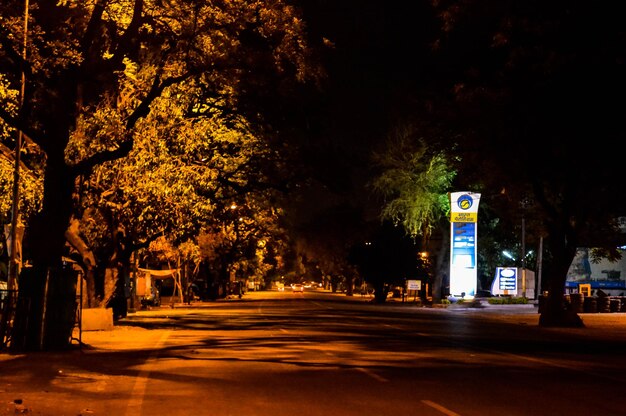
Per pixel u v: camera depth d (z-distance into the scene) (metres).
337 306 63.06
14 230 21.98
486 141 32.56
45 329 20.12
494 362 18.12
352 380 14.57
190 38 20.39
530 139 31.70
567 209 36.22
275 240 89.62
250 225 68.56
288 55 20.45
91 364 17.27
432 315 47.16
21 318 20.03
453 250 58.69
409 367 16.84
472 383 14.20
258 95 30.88
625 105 27.94
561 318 36.69
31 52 19.81
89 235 34.31
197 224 34.47
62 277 20.47
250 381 14.39
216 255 74.81
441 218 63.84
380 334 28.05
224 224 41.75
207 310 54.72
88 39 20.16
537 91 28.86
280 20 20.11
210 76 22.72
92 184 28.97
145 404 11.65
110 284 32.50
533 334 30.59
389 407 11.40
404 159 59.56
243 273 112.88
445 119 33.25
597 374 15.89
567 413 10.98
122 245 37.28
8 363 17.25
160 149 27.44
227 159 33.66
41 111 21.09
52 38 21.16
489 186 38.28
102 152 20.97
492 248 76.75
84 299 31.69
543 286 80.62
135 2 20.16
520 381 14.55
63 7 21.34
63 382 14.15
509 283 63.44
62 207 20.47
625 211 38.94
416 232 60.38
